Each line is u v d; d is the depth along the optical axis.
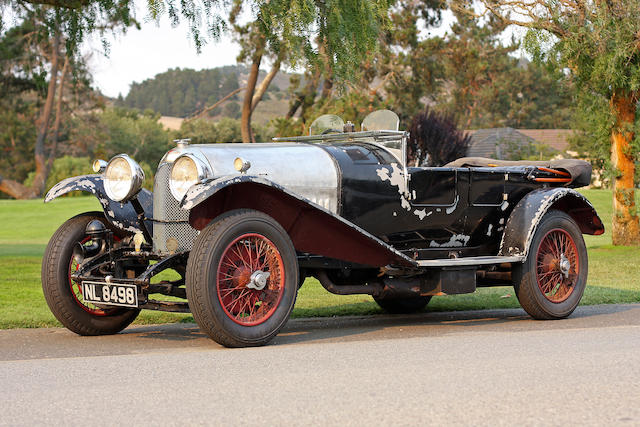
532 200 5.69
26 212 26.84
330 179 4.98
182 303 4.57
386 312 6.37
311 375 3.19
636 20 11.47
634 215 13.77
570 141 37.00
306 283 8.45
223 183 4.10
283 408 2.62
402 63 30.33
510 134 46.66
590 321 5.59
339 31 8.30
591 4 11.66
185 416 2.52
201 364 3.50
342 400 2.72
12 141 58.72
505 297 7.20
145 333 5.14
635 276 9.23
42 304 6.26
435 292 5.34
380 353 3.80
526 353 3.73
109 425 2.44
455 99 46.09
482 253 5.88
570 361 3.46
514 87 61.97
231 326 4.20
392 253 4.88
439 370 3.26
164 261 4.52
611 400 2.70
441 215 5.48
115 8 8.89
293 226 4.68
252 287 4.30
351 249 4.86
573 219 6.05
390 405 2.64
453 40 34.34
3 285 7.54
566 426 2.38
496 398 2.73
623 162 13.61
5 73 32.19
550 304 5.67
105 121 74.81
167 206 4.66
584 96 12.96
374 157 5.29
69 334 5.04
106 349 4.36
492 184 5.71
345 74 8.57
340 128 5.88
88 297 4.71
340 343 4.28
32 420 2.51
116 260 4.94
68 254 4.93
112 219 5.03
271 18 8.10
